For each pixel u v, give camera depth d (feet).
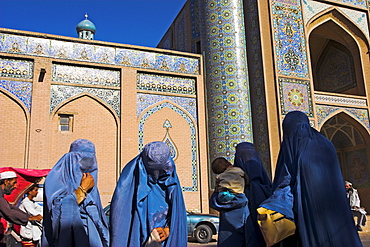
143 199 7.07
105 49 31.32
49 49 29.68
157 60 32.83
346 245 5.60
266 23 33.35
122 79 31.14
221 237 8.63
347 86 39.47
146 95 31.91
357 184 37.29
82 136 29.27
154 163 7.01
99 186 28.86
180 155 31.83
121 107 30.63
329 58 42.32
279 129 31.04
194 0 38.60
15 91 28.17
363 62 37.32
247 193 8.56
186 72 33.71
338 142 39.78
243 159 9.12
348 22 37.58
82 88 30.04
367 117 36.09
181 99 33.04
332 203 5.79
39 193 18.94
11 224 11.49
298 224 5.81
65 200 7.65
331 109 34.60
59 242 7.45
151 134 31.27
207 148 32.65
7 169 17.16
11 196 17.11
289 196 5.96
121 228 7.03
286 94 32.19
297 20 34.60
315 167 5.95
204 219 24.53
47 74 29.14
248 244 8.06
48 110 28.63
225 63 33.40
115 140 30.14
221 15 34.47
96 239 8.05
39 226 12.22
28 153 27.35
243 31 34.78
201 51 34.91
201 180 31.78
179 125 32.40
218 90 32.99
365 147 36.45
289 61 33.17
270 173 30.19
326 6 36.70
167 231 6.98
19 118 27.91
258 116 32.32
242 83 33.27
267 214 5.73
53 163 28.07
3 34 28.71
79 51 30.53
